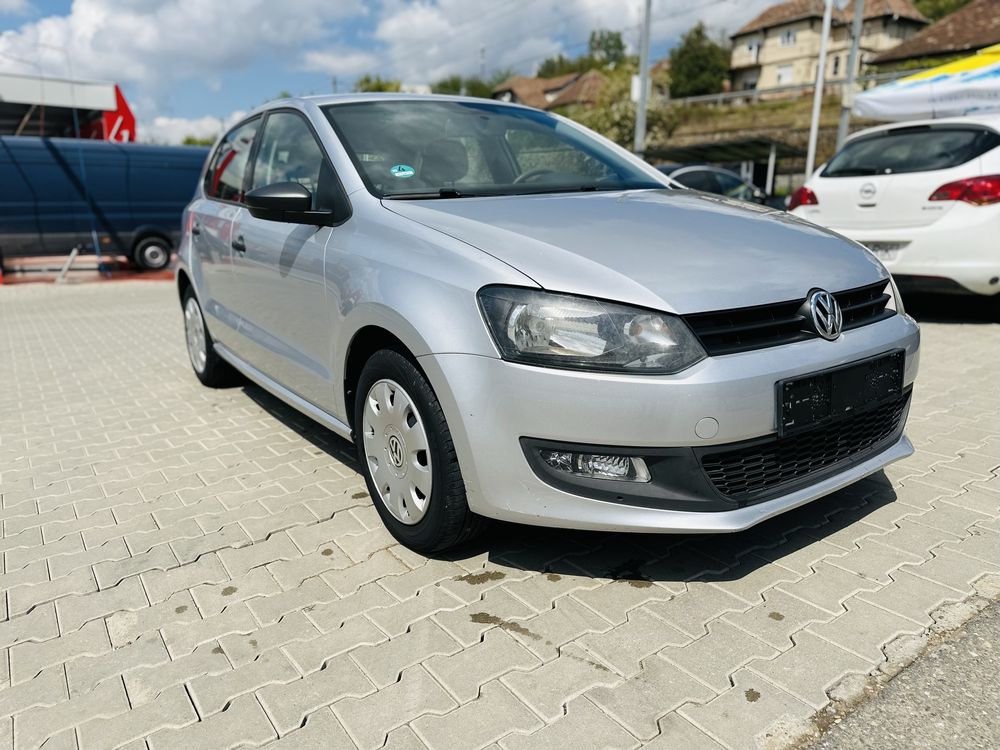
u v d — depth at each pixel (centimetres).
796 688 194
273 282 340
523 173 340
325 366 305
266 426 424
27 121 1922
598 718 185
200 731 186
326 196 306
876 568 249
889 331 259
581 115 4041
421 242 253
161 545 285
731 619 224
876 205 590
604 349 213
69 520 310
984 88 849
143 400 490
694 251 244
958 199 550
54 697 200
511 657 210
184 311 519
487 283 226
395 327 245
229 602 243
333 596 244
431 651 213
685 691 194
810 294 237
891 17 5428
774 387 221
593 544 271
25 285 1318
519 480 226
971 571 246
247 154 410
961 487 309
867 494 305
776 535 274
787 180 2636
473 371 224
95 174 1359
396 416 257
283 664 210
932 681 195
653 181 365
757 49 6166
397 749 177
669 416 212
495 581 249
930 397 428
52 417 461
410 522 262
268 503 319
